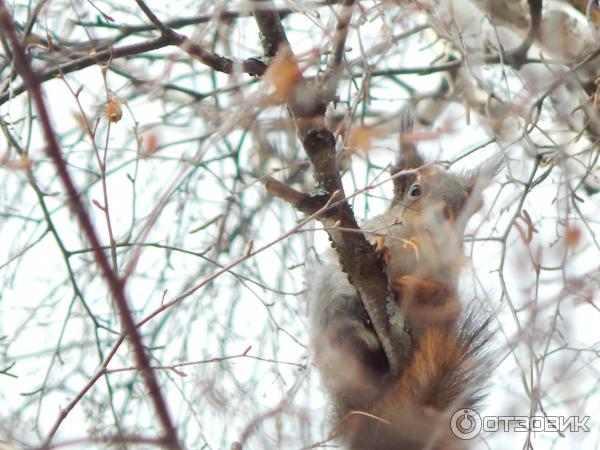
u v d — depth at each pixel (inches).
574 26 352.5
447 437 301.6
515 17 366.0
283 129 313.9
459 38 291.6
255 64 273.3
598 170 312.5
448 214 323.3
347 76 294.5
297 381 283.7
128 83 358.9
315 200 269.1
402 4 276.1
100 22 347.3
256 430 266.8
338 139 324.8
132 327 203.0
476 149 304.3
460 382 307.9
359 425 323.6
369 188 255.8
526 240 249.6
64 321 319.3
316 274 350.0
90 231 194.1
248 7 266.7
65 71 293.6
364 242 281.9
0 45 325.7
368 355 329.7
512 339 248.2
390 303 292.8
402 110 352.2
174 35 286.0
